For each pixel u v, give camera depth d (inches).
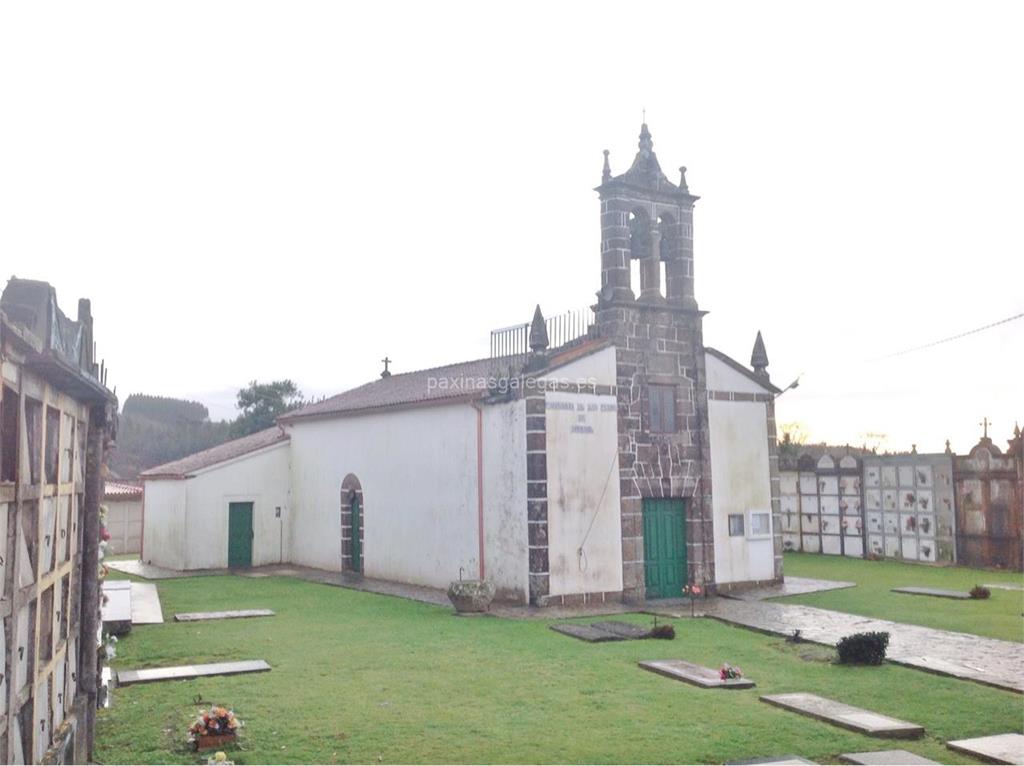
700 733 398.0
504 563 822.5
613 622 698.2
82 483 350.9
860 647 544.7
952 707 443.5
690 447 892.0
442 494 915.4
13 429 230.1
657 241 899.4
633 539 840.3
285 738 391.2
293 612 756.6
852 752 372.2
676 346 899.4
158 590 920.3
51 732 286.2
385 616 732.0
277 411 2023.9
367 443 1053.8
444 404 909.8
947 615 728.3
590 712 433.1
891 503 1218.0
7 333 208.2
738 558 911.0
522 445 806.5
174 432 2325.3
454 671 521.3
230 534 1172.5
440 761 361.4
